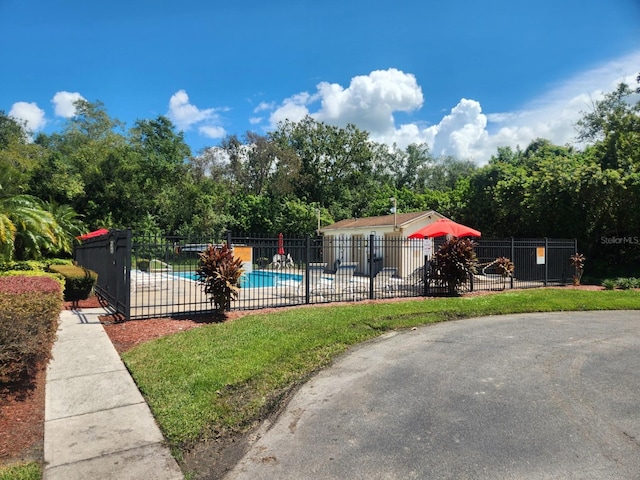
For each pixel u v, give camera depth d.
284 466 3.30
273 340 6.90
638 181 16.38
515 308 10.74
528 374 5.54
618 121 19.78
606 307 11.23
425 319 9.24
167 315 8.91
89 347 6.49
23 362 4.51
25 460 3.28
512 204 20.92
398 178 55.75
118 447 3.53
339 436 3.83
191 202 34.97
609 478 3.08
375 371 5.75
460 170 55.41
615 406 4.46
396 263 19.88
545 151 27.23
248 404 4.51
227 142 41.34
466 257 12.70
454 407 4.46
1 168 19.41
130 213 34.31
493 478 3.10
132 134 42.97
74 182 30.67
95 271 13.32
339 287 13.22
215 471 3.24
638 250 19.39
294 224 32.50
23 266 13.73
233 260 9.42
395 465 3.30
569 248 16.53
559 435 3.79
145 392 4.69
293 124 45.56
